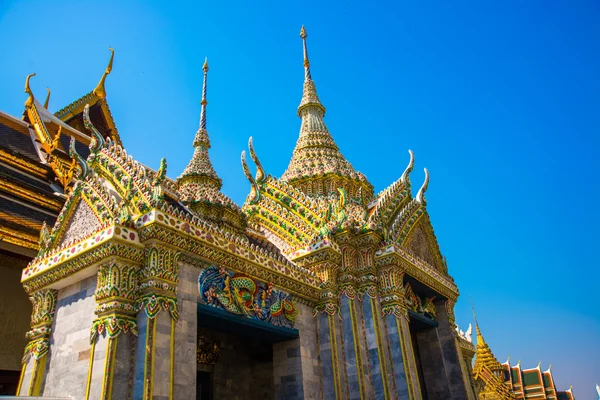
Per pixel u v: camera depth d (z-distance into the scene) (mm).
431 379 23016
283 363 16969
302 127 31219
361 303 19484
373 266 20125
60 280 13414
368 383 17891
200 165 26000
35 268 14070
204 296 13609
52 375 12719
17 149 24969
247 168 22438
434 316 23797
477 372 53500
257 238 21891
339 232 20125
